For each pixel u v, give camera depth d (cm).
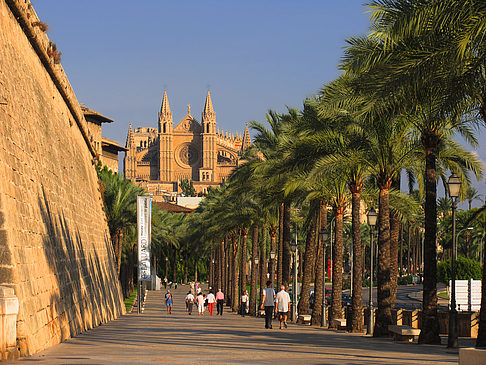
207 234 8219
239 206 6019
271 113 4672
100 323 3272
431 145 2327
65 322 2052
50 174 2358
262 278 5866
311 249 4462
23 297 1449
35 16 2338
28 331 1430
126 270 9094
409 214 3459
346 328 3297
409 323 3291
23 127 1933
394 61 1945
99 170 6950
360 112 2081
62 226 2420
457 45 1745
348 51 2142
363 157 2877
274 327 3438
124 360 1175
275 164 3541
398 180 3406
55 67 2820
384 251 2767
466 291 3928
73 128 3662
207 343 1888
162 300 9075
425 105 2173
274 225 5912
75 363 1094
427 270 2277
